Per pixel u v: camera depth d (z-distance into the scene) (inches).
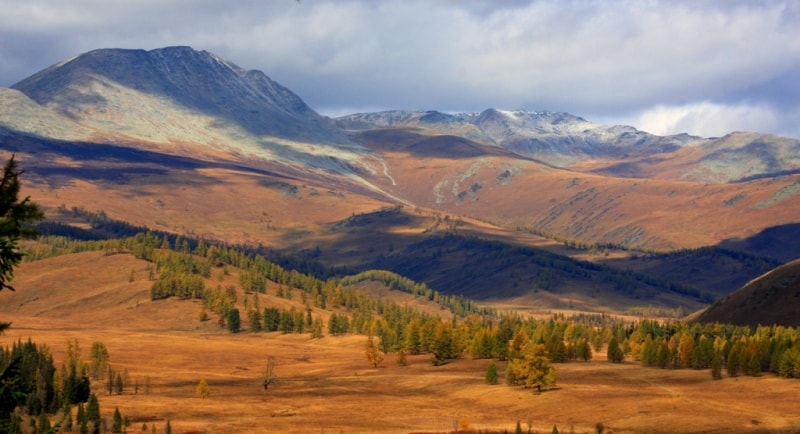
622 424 6939.0
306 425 7086.6
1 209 1371.8
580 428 6865.2
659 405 7445.9
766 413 7017.7
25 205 1386.6
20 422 5954.7
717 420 6845.5
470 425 7032.5
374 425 7057.1
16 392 1309.1
